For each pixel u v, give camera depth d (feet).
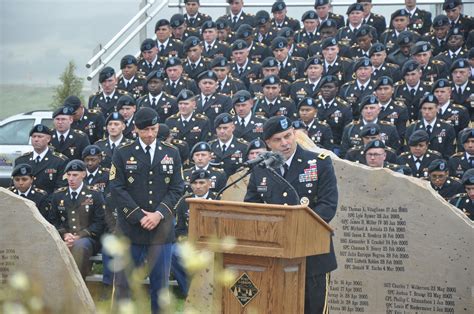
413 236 34.65
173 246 39.68
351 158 46.80
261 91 57.47
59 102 72.18
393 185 34.81
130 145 36.58
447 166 46.06
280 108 54.24
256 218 24.52
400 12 64.75
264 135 27.94
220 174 44.32
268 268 24.93
